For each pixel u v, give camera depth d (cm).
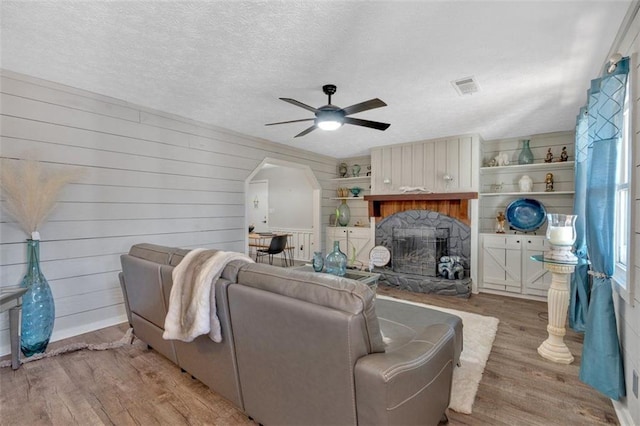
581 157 303
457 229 490
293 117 396
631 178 172
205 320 171
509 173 498
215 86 298
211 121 412
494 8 181
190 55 240
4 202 265
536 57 238
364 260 597
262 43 222
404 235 540
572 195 455
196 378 215
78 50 233
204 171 420
